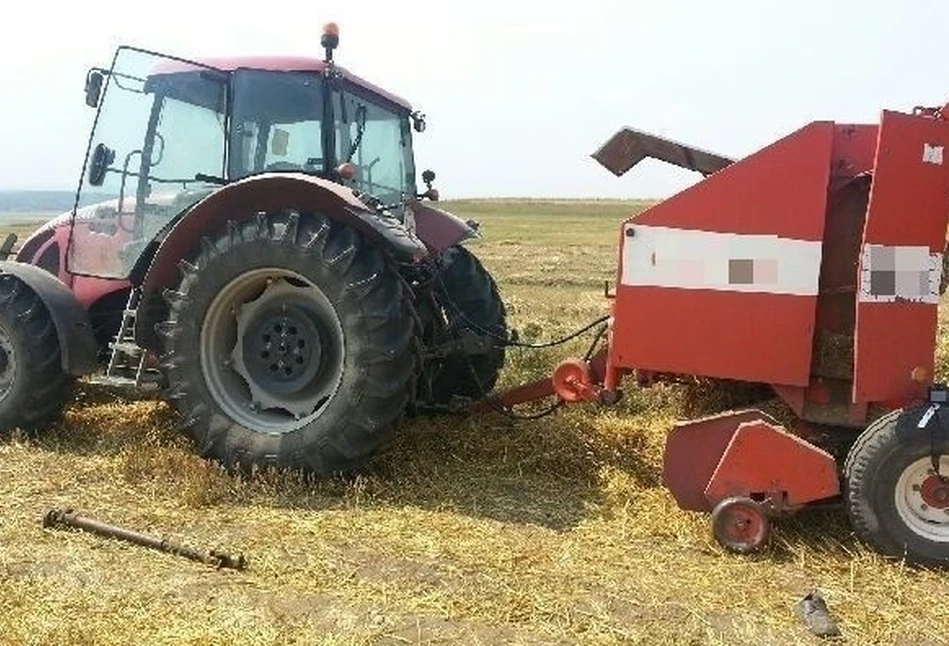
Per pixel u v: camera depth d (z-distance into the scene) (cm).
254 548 409
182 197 573
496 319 669
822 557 416
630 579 386
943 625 354
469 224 650
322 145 560
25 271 579
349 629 336
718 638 338
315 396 520
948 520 409
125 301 620
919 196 426
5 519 434
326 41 561
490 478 521
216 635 326
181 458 510
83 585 365
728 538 421
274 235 496
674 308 457
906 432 405
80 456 542
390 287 495
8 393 574
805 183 435
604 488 500
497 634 336
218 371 524
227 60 563
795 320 441
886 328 430
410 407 577
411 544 417
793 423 481
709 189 447
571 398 504
